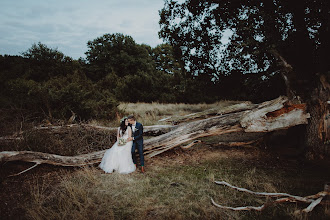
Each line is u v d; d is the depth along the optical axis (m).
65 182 4.31
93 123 8.27
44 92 8.33
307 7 5.88
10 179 4.55
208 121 6.23
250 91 9.56
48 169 5.17
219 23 9.05
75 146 6.10
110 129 6.91
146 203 3.61
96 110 9.63
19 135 5.89
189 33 9.55
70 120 7.87
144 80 21.72
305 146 5.90
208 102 20.50
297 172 4.92
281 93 8.63
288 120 5.63
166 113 13.87
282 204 3.57
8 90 9.78
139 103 18.89
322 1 5.30
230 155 6.36
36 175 4.83
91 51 35.91
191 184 4.35
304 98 5.74
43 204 3.60
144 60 35.09
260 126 5.76
